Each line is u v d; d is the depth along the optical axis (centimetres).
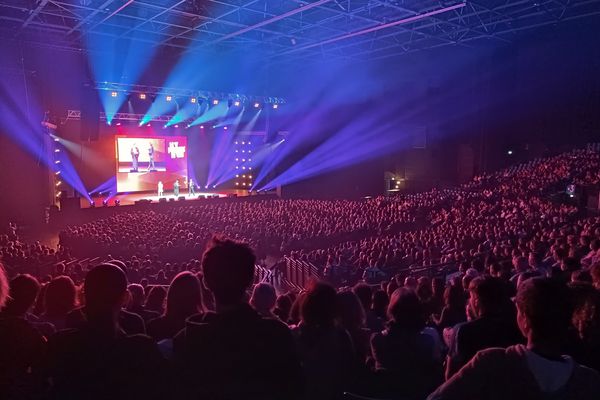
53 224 2638
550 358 201
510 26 2938
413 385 352
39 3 2114
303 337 314
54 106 2784
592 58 3102
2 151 2592
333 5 2370
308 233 2012
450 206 2603
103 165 3406
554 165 3023
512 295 517
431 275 1162
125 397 224
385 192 4119
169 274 1227
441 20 2597
